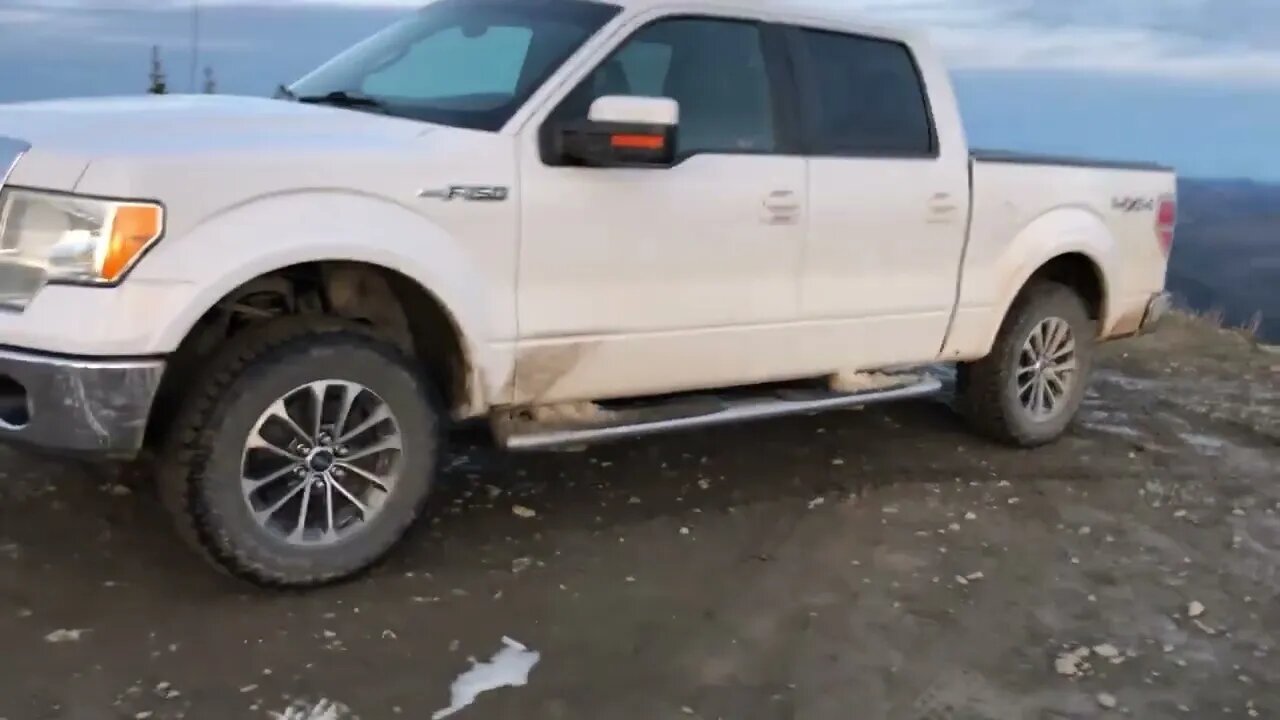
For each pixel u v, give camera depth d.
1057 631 4.20
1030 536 5.09
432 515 4.86
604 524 4.91
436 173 4.09
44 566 4.13
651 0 4.76
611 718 3.45
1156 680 3.90
